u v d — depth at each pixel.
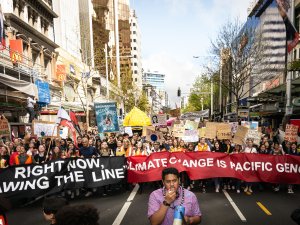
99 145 12.73
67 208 1.79
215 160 9.30
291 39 15.74
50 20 32.50
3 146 10.11
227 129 12.71
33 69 23.27
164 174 3.05
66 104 25.86
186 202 3.11
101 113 16.05
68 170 8.21
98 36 76.94
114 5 102.25
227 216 7.07
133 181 9.14
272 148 10.84
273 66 35.97
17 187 7.68
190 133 14.38
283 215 7.12
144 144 11.62
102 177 8.57
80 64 42.47
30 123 16.70
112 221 6.83
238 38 28.30
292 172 9.12
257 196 8.92
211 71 30.70
